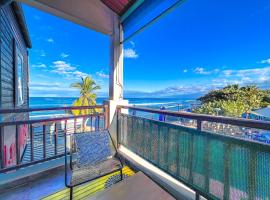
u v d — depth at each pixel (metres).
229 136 1.43
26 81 8.27
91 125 3.15
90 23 2.87
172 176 2.02
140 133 2.62
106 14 3.08
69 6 2.62
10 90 4.24
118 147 3.21
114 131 3.22
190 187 1.79
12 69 4.51
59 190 2.10
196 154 1.72
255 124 1.20
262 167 1.21
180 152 1.91
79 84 19.80
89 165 2.15
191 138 1.77
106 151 2.37
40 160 2.51
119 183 1.44
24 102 7.45
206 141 1.61
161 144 2.20
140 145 2.62
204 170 1.64
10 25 4.18
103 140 2.41
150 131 2.40
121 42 3.30
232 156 1.40
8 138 3.77
